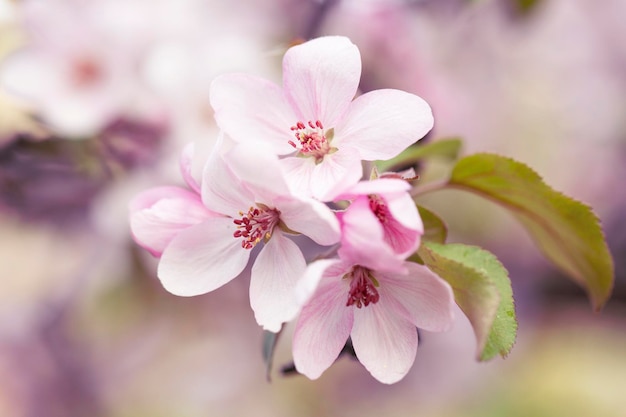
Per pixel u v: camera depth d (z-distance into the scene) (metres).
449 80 0.64
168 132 0.44
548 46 0.76
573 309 0.85
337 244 0.33
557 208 0.36
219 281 0.33
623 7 0.78
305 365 0.32
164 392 0.69
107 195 0.45
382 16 0.47
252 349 0.70
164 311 0.61
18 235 0.60
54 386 0.63
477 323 0.31
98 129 0.44
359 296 0.32
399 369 0.33
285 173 0.33
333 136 0.33
